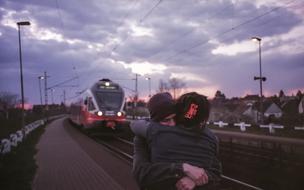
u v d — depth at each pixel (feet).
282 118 179.73
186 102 10.88
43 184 44.96
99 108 112.47
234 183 47.39
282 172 58.59
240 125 154.40
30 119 203.31
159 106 11.20
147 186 10.67
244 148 78.64
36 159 67.05
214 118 254.27
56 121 277.64
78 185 44.29
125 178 48.24
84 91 127.13
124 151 85.10
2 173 43.04
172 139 10.72
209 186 10.43
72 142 101.04
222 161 72.54
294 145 74.02
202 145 10.79
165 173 10.25
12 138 79.77
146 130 11.14
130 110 238.89
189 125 10.85
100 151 79.51
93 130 116.37
